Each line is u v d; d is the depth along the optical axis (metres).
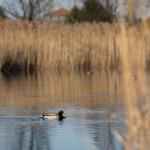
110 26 57.12
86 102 23.16
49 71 53.34
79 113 18.86
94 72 51.06
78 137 13.38
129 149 9.66
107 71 52.66
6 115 18.53
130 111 9.86
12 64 54.03
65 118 17.44
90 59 57.84
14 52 53.50
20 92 29.28
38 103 23.00
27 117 17.88
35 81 39.09
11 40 53.31
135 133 9.54
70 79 41.06
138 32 48.75
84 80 39.66
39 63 55.81
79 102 23.19
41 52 55.69
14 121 16.86
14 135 13.84
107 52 57.81
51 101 23.89
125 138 12.88
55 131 14.48
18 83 37.06
